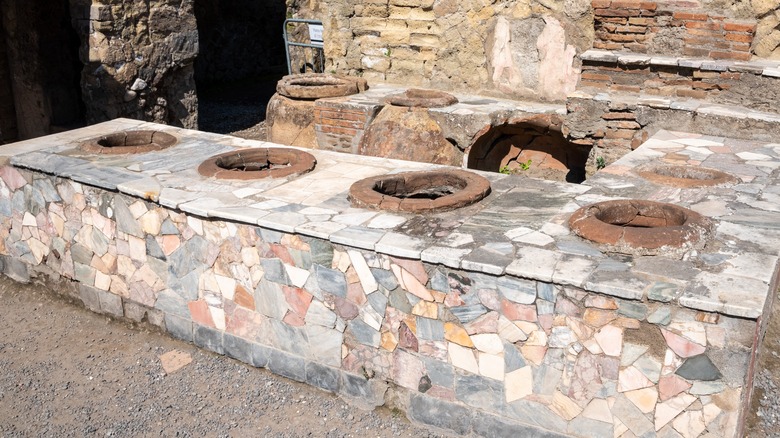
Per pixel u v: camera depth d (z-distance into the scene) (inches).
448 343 141.6
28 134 369.4
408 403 151.0
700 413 121.6
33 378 171.2
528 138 262.1
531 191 171.6
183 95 362.3
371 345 151.9
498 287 132.4
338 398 160.2
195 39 356.5
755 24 219.1
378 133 254.2
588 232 139.9
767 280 121.8
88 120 332.5
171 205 170.1
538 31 261.1
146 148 214.4
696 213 147.9
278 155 204.4
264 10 531.5
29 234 210.8
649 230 136.6
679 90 224.8
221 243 166.6
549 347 131.1
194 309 179.2
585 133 229.3
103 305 199.3
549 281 127.0
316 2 378.6
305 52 430.9
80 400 162.2
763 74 209.6
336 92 271.0
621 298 122.0
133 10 326.6
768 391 150.1
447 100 255.9
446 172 181.8
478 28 275.1
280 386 165.0
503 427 140.6
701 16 224.5
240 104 456.4
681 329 119.2
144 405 159.5
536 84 266.7
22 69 355.3
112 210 186.2
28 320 200.2
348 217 157.8
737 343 115.6
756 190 166.9
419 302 142.0
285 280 159.0
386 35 297.7
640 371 124.5
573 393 131.4
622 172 182.7
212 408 157.8
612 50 240.4
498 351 136.6
